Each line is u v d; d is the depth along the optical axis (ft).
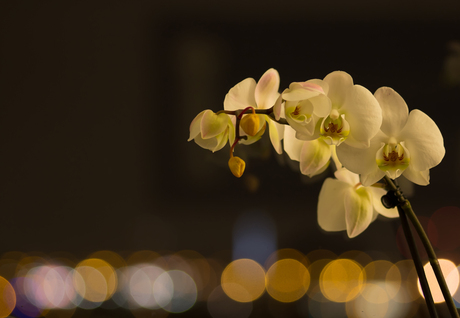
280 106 4.33
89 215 13.51
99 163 13.60
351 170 4.47
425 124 4.43
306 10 12.95
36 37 13.62
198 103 13.42
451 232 11.16
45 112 13.61
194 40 13.42
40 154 13.56
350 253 9.29
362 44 12.56
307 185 11.64
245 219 12.88
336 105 4.46
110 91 13.64
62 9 13.62
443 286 4.35
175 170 13.53
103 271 10.95
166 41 13.57
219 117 4.43
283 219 12.34
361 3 12.71
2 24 13.53
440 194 11.61
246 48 13.16
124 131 13.62
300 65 12.72
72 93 13.62
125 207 13.55
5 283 10.73
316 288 9.26
